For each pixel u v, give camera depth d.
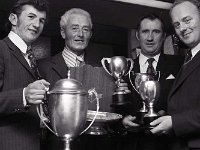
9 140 1.09
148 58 1.72
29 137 1.14
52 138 1.43
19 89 1.04
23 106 1.04
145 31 1.70
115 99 1.39
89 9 1.87
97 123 1.29
